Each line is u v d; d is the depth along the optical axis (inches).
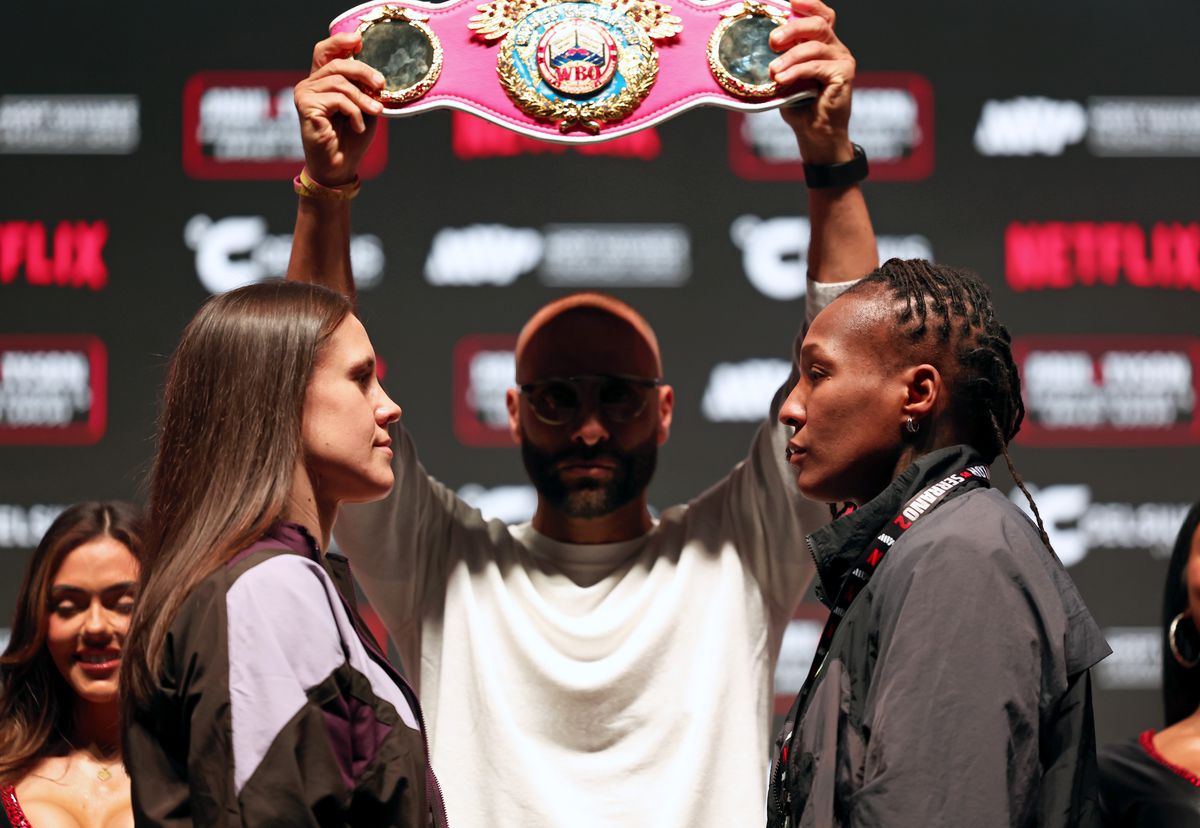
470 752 89.9
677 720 90.4
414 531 93.3
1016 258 146.4
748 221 146.9
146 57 146.4
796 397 70.2
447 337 145.6
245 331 63.4
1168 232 146.2
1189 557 90.7
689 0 85.7
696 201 147.0
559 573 96.5
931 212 146.9
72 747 92.2
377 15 85.0
